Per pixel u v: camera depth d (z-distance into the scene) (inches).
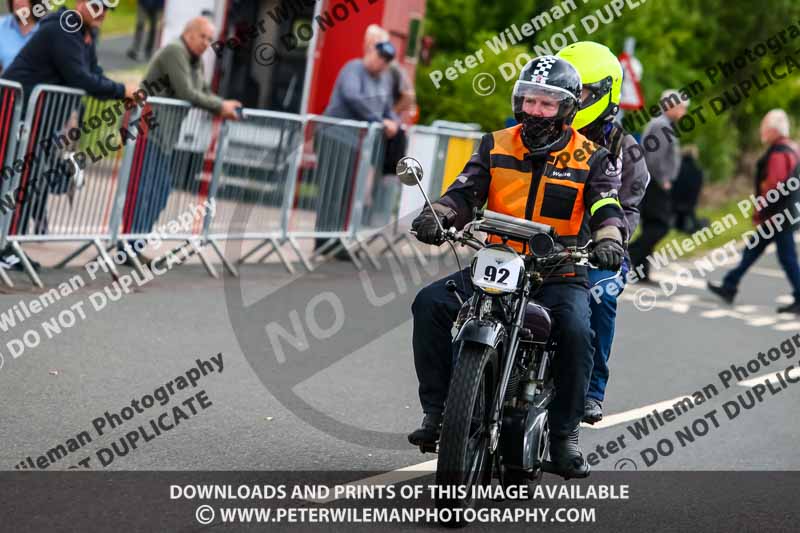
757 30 2970.0
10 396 722.8
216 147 1207.6
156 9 2844.5
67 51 1048.2
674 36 2469.2
